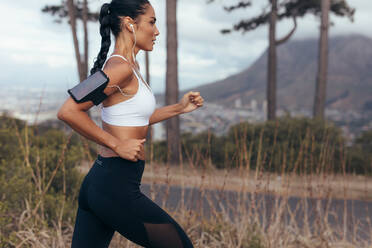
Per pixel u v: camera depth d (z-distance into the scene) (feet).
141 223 5.33
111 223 5.40
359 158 30.83
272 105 53.01
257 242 11.27
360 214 17.98
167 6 40.14
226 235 11.51
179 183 17.65
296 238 11.94
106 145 5.00
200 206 12.01
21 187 11.60
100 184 5.31
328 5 50.39
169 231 5.46
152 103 5.59
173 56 40.47
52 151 14.02
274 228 11.55
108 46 5.56
